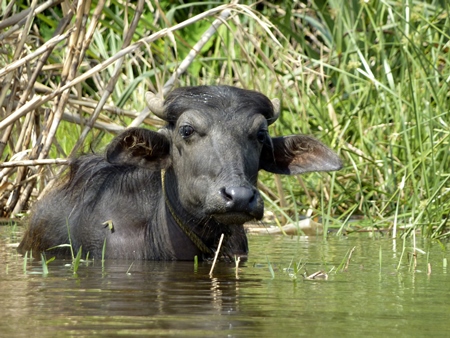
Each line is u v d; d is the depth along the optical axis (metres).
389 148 36.56
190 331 13.58
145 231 23.84
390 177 33.97
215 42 49.00
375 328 13.97
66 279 19.08
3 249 25.50
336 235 30.22
